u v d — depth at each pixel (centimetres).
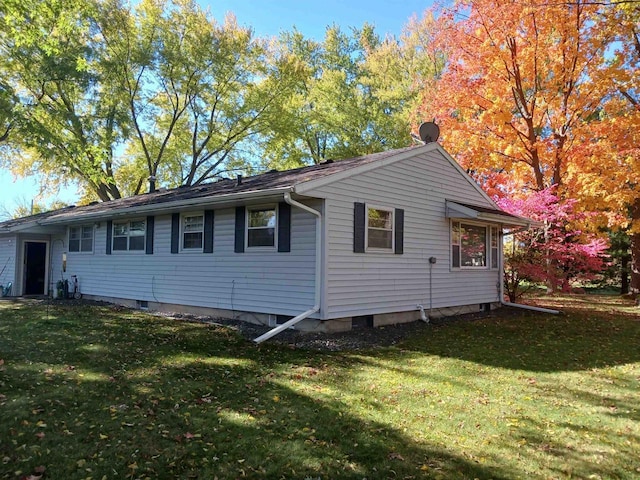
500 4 1583
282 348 760
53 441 373
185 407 462
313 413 455
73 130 1497
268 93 2622
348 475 333
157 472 330
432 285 1151
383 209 1008
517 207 1398
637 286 1870
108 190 2564
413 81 2548
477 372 633
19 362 608
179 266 1174
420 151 1116
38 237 1711
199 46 2409
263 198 898
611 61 1697
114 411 443
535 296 1883
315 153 3095
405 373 621
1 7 1081
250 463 348
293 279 920
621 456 371
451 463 355
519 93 1769
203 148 2727
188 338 816
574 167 1658
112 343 750
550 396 530
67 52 1559
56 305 1298
